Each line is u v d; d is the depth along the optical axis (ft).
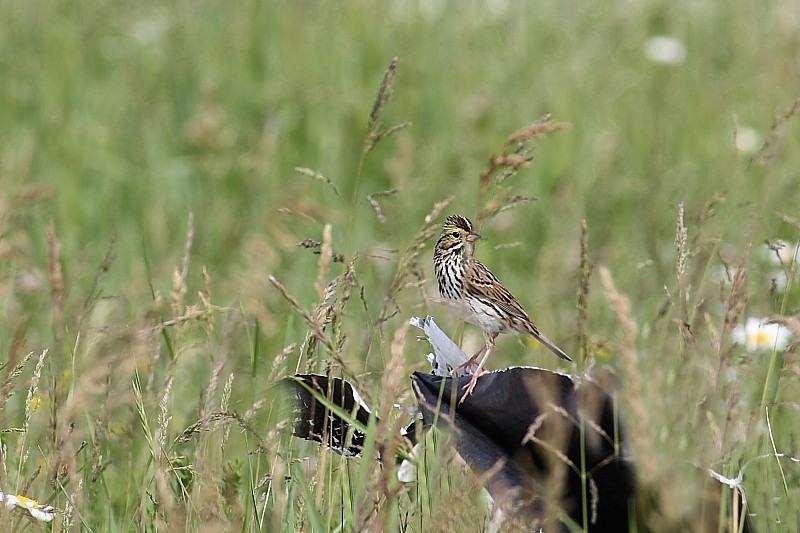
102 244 49.47
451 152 58.29
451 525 21.25
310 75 67.26
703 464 23.16
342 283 24.54
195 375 34.12
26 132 60.64
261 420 29.76
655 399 20.83
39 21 71.97
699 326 29.76
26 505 23.27
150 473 26.20
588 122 61.41
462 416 21.76
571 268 43.09
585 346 25.39
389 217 49.65
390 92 27.78
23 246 43.65
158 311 27.07
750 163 34.60
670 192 51.16
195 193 54.80
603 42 72.38
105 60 70.08
